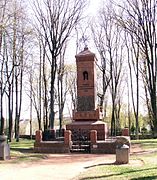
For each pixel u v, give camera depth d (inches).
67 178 556.1
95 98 1244.5
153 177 480.7
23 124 3036.4
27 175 592.7
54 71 1669.5
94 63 1262.3
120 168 605.9
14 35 1378.0
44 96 2082.9
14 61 1627.7
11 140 1769.2
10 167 699.4
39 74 2094.0
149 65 1535.4
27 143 1504.7
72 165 733.9
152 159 738.8
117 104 2541.8
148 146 1130.0
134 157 813.9
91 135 1082.1
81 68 1261.1
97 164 717.3
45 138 1370.6
